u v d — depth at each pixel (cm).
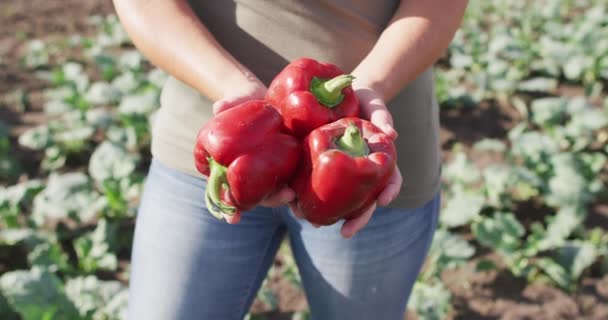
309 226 105
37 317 162
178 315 106
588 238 215
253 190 89
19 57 338
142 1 99
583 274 202
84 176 221
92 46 345
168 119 104
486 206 230
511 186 229
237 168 88
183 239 104
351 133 88
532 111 305
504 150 257
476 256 211
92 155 256
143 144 267
